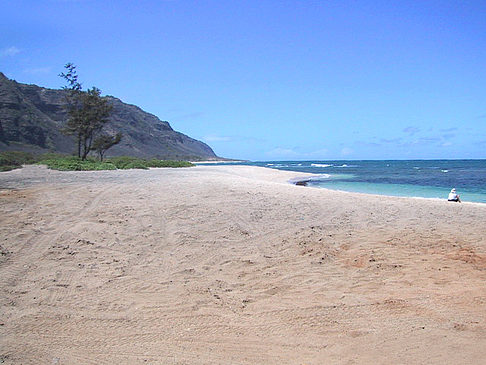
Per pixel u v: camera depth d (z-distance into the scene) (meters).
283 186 17.09
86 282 5.46
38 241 7.14
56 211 9.60
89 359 3.62
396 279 5.68
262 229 8.56
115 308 4.70
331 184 28.12
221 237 7.85
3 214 9.05
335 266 6.29
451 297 4.98
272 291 5.27
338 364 3.55
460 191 22.42
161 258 6.57
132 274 5.82
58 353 3.71
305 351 3.78
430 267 6.16
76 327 4.22
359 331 4.14
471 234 8.16
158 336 4.06
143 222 8.80
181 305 4.80
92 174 24.06
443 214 10.34
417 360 3.58
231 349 3.82
